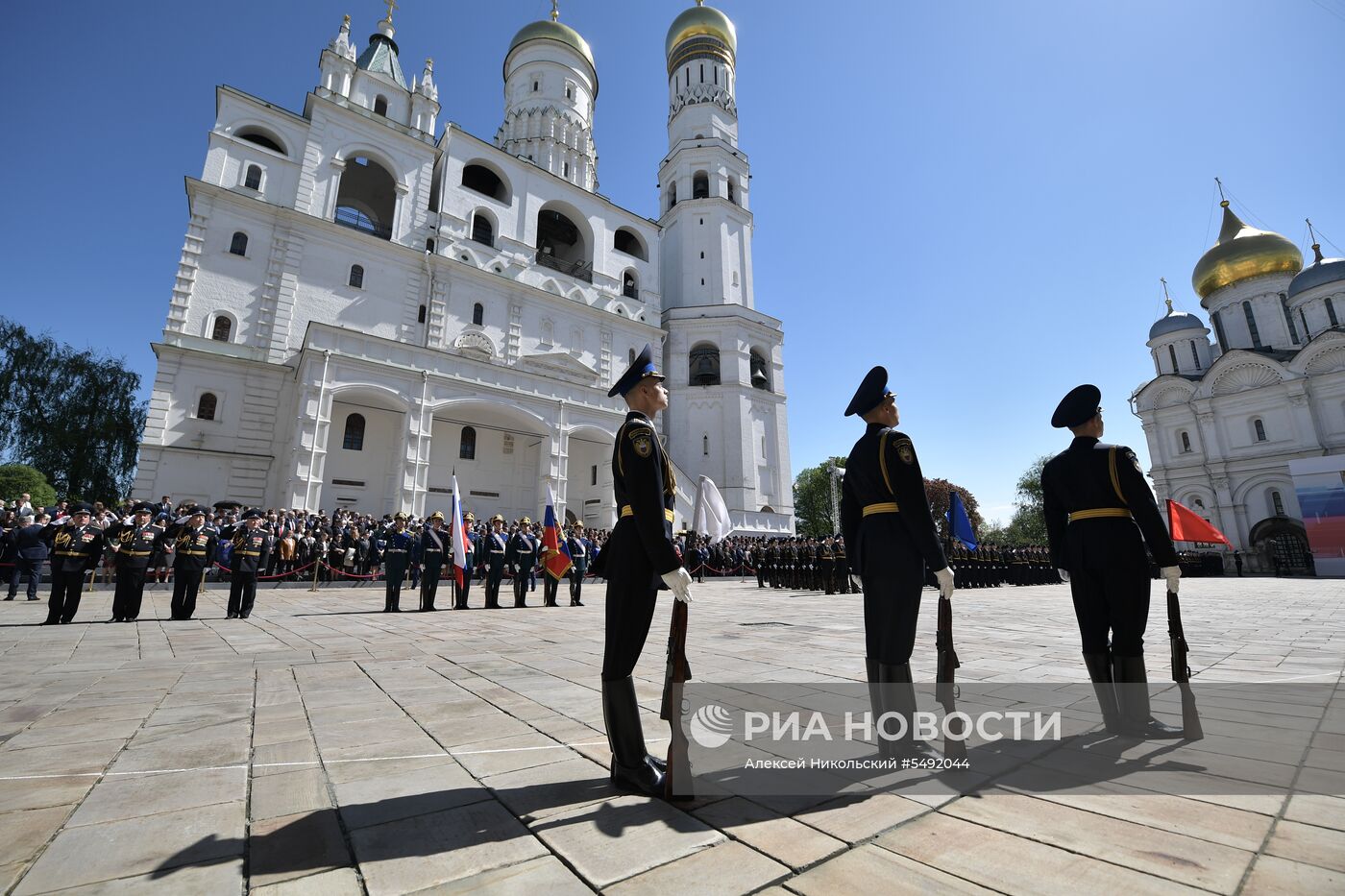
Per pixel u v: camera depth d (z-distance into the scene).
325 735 3.54
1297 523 35.00
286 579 18.28
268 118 29.69
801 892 1.80
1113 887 1.77
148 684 5.04
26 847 2.14
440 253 32.56
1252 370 38.25
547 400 29.45
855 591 18.44
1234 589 20.33
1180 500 40.38
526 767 2.95
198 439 25.00
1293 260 41.16
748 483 39.41
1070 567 3.71
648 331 40.25
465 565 13.17
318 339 24.17
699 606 13.46
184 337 25.42
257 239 27.80
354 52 33.69
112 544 14.93
